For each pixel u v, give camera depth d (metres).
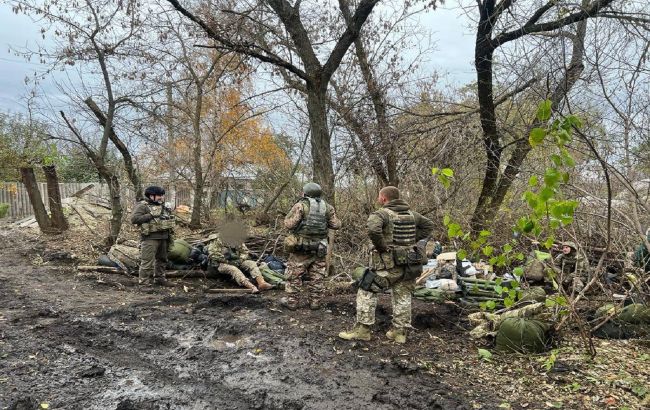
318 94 8.82
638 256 5.91
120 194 11.55
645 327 5.43
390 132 9.91
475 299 6.62
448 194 9.59
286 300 6.95
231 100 15.72
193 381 4.52
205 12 9.62
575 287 5.50
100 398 4.14
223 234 8.00
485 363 4.93
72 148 12.33
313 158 8.95
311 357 5.07
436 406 4.06
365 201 10.22
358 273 7.61
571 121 3.79
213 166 15.51
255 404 4.11
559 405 4.03
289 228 7.50
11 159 23.53
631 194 5.29
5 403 3.96
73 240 11.55
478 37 9.23
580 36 6.50
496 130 9.53
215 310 6.74
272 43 10.88
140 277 8.02
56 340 5.47
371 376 4.64
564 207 3.80
